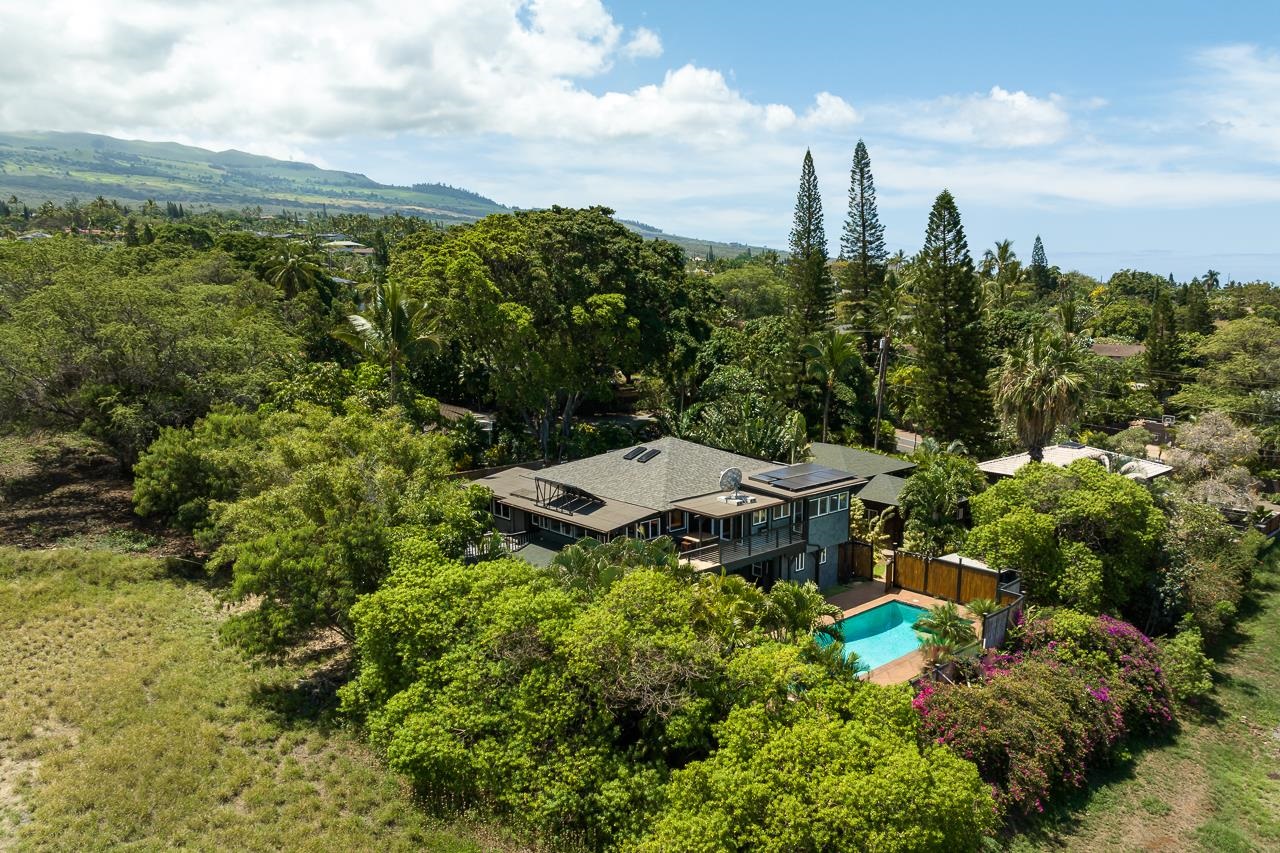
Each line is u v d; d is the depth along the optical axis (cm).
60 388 3344
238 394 3434
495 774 1656
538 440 4694
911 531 3381
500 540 2623
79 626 2438
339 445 2677
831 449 4409
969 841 1445
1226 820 2000
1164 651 2592
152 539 3120
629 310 4884
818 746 1483
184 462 2900
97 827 1608
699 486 2995
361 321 3947
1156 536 2884
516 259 4544
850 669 1847
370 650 1925
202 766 1814
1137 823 1966
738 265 15850
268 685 2211
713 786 1454
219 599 2227
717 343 5331
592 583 2106
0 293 3659
